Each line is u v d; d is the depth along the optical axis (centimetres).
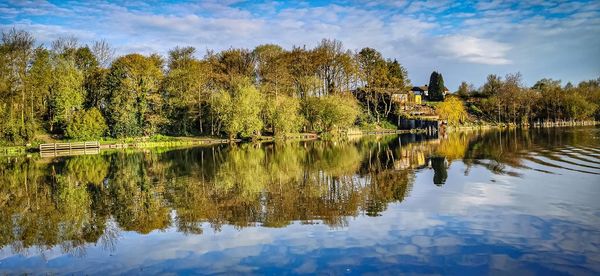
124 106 6950
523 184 2238
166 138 7250
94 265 1237
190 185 2620
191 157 4528
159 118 7150
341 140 7175
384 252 1248
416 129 10344
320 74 10275
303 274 1104
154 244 1412
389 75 11569
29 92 6331
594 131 7388
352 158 4009
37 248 1420
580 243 1276
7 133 6034
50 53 6956
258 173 3066
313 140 7356
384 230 1470
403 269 1116
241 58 9512
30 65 6406
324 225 1561
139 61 7194
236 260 1224
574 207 1697
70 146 5978
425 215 1658
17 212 2005
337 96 8519
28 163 4347
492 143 5319
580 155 3491
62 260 1291
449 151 4450
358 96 11631
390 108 11394
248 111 6850
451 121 11350
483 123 12225
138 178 3022
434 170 2973
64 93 6744
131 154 5206
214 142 7088
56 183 2911
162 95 7556
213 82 8350
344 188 2333
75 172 3494
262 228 1552
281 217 1708
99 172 3444
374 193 2153
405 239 1363
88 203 2173
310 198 2070
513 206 1750
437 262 1159
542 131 8012
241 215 1770
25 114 6325
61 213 1953
